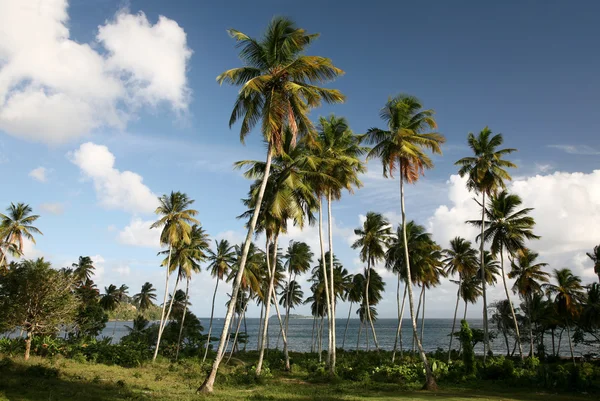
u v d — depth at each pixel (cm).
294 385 2266
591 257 4356
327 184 2695
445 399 1719
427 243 4119
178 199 3631
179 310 6028
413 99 2444
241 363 3991
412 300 2275
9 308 2333
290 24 1784
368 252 4047
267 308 2811
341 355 5069
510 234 3575
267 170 1778
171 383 2047
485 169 3409
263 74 1788
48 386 1515
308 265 5031
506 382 2491
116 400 1351
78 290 4719
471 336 2886
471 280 5003
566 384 2275
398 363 3681
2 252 4400
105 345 3253
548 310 5078
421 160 2361
